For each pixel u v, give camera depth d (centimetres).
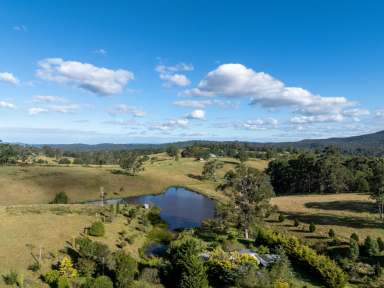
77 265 2811
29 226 3988
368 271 3225
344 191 9506
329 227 5000
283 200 7919
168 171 13500
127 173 11900
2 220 4116
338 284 2803
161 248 4191
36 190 9075
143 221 5422
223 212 4759
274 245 3847
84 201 8750
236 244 4081
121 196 9562
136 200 8931
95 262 2869
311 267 3170
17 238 3462
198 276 2491
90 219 4922
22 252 3078
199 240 4338
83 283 2405
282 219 5509
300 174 10238
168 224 5897
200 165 15675
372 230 4716
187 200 8881
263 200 4797
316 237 4528
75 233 3994
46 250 3231
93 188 9819
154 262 3256
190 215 6812
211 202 8531
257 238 4191
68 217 4831
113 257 2941
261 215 4700
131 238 4206
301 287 2766
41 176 10275
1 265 2703
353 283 3000
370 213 5847
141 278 2747
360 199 7381
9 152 13238
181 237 4591
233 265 2798
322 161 9362
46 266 2845
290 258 3500
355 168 10731
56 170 11369
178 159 17550
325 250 3938
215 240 4384
